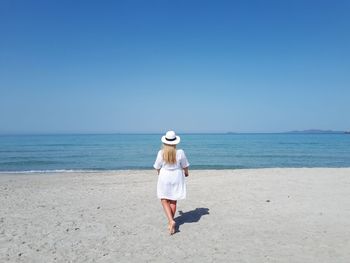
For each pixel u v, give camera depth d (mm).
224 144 75250
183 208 8664
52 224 7207
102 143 82312
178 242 5945
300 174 15922
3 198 10336
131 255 5305
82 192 11430
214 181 13688
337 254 5234
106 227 6957
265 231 6543
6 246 5777
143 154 41062
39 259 5164
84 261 5059
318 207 8594
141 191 11562
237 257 5160
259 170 18453
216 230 6652
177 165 6562
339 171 17125
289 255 5215
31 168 24719
